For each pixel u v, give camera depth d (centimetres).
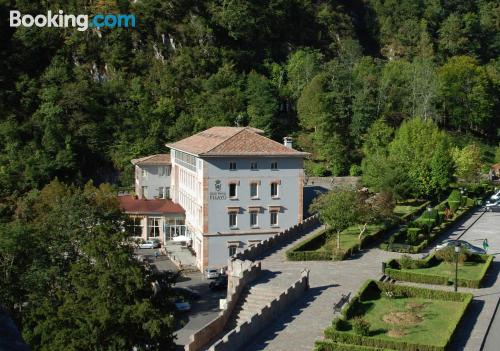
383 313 5322
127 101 16875
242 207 9175
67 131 15262
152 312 3959
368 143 16475
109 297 4181
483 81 19788
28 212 8212
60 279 5400
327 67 19562
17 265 5500
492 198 12419
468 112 19788
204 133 10912
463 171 14175
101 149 15375
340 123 17050
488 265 6938
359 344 4644
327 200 7956
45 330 3872
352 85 17912
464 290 6172
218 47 19875
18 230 5553
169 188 11975
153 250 10338
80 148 15150
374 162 11769
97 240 4578
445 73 19712
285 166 9312
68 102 15725
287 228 9150
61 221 6000
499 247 8494
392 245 7881
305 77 19088
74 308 4016
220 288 7819
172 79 17950
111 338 3847
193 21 19875
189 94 17788
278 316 5341
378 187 11344
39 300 5138
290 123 18288
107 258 4406
